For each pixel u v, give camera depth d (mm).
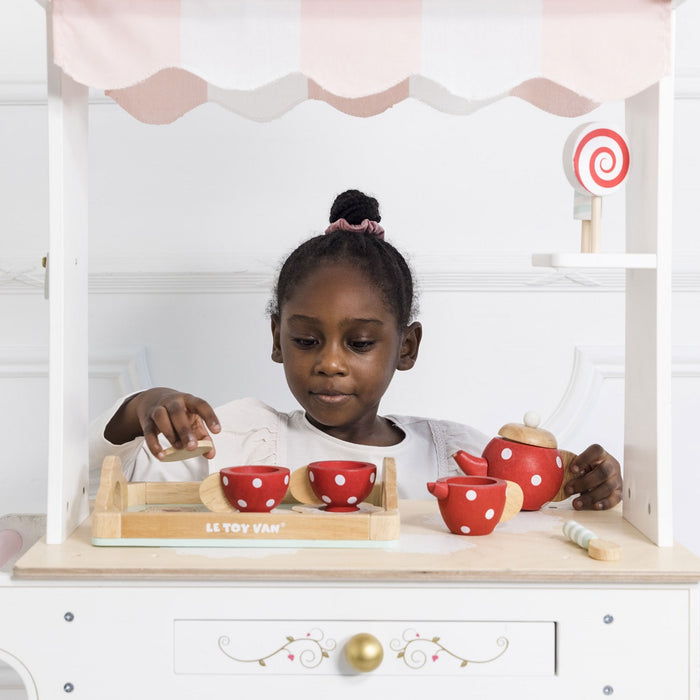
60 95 958
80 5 895
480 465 1134
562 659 915
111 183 1721
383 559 925
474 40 906
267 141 1726
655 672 917
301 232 1736
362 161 1730
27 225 1722
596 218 1022
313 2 898
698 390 1762
